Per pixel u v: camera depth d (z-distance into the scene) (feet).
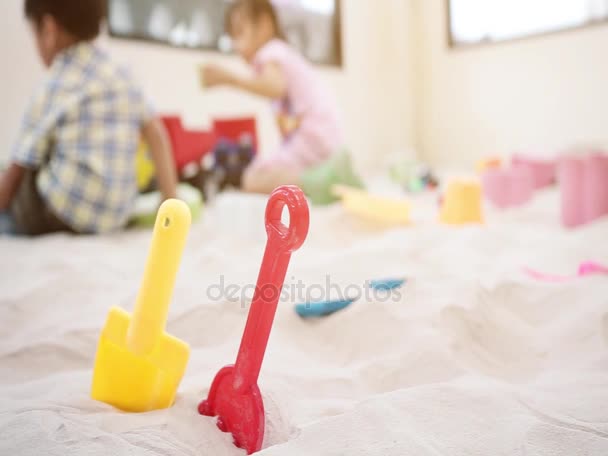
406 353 1.76
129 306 2.40
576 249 3.20
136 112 4.49
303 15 10.25
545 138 10.64
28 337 2.11
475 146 11.69
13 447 1.14
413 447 1.11
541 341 1.94
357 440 1.15
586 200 4.16
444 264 3.00
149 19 7.64
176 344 1.44
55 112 4.19
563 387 1.47
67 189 4.20
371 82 12.12
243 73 9.05
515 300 2.31
